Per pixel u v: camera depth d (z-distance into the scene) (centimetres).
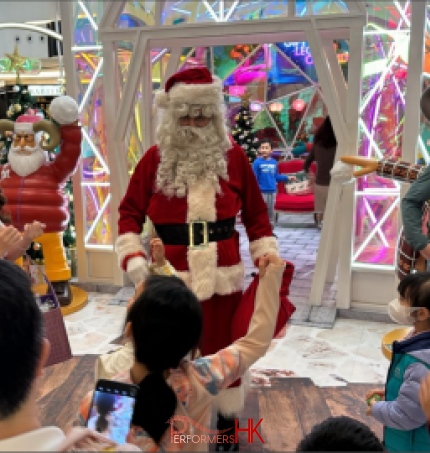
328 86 355
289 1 354
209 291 208
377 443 98
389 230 370
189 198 213
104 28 393
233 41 379
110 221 436
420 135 352
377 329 365
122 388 111
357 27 343
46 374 280
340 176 303
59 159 377
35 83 517
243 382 212
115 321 383
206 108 213
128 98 396
